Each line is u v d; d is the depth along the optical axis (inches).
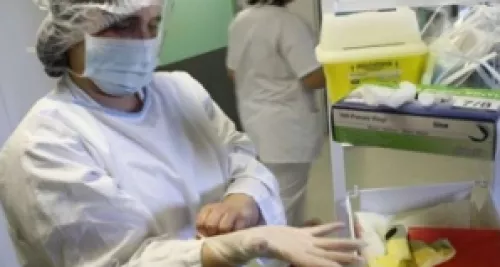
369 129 33.0
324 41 37.9
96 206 35.5
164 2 40.2
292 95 87.4
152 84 44.2
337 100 36.1
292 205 93.1
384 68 36.9
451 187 42.4
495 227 39.4
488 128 29.0
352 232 39.1
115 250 35.8
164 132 42.7
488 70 35.7
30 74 83.5
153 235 38.4
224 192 44.9
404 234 38.8
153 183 40.4
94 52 38.5
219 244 33.2
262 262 41.9
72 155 36.5
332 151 42.1
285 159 88.8
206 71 134.1
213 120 48.0
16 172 36.4
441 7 40.2
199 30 129.6
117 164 38.8
